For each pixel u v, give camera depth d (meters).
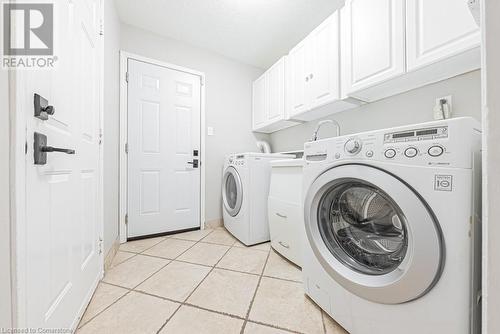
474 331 0.57
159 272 1.38
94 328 0.89
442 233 0.60
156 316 0.96
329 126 2.00
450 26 0.97
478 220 0.58
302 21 1.97
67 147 0.83
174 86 2.27
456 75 1.18
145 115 2.11
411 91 1.39
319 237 0.99
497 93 0.26
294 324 0.92
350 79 1.43
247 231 1.85
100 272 1.27
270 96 2.38
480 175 0.59
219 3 1.77
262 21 1.98
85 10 1.03
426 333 0.63
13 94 0.53
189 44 2.35
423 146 0.63
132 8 1.83
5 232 0.51
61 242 0.77
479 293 0.59
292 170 1.48
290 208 1.48
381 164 0.73
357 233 0.94
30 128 0.59
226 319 0.94
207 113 2.47
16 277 0.52
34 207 0.60
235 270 1.40
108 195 1.53
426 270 0.61
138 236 2.06
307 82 1.82
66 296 0.80
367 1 1.31
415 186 0.65
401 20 1.15
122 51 1.97
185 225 2.32
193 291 1.16
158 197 2.17
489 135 0.27
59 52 0.77
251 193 1.87
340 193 0.97
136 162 2.06
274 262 1.53
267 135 2.91
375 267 0.83
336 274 0.87
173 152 2.26
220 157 2.56
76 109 0.93
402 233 0.75
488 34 0.27
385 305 0.72
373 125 1.62
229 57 2.62
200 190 2.43
